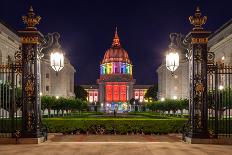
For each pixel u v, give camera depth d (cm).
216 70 1886
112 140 2058
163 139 2122
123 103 15475
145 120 2519
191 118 1888
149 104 8512
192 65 1867
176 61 2009
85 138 2180
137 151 1559
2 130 2136
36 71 1858
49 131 2516
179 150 1588
